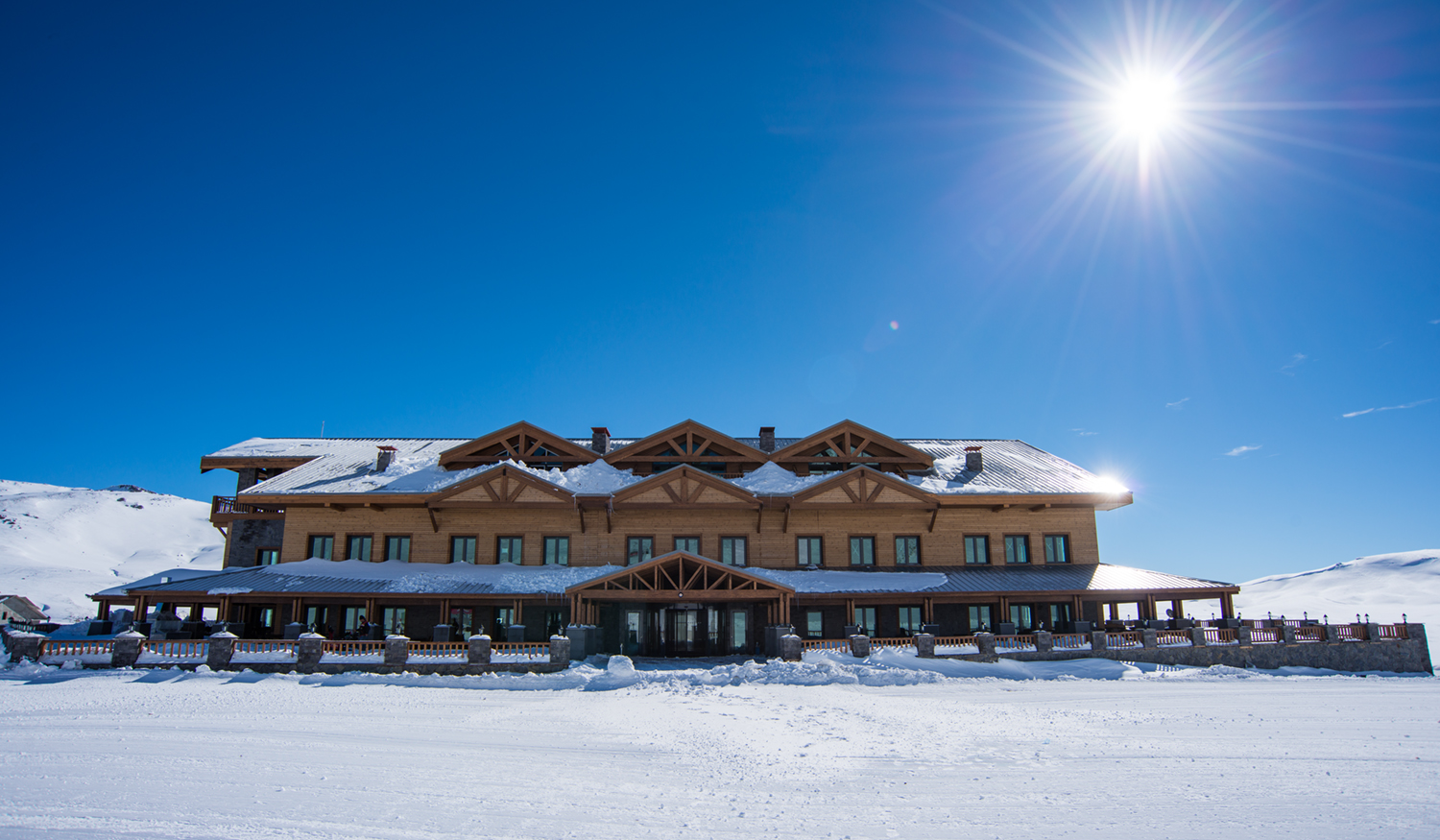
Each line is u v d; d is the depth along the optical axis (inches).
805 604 1299.2
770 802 402.9
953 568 1363.2
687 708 740.7
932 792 423.8
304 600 1220.5
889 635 1306.6
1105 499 1376.7
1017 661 1064.8
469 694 847.7
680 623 1299.2
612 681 914.7
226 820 362.0
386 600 1219.9
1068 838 345.4
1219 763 497.0
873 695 834.2
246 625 1268.5
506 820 366.9
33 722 641.0
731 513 1374.3
